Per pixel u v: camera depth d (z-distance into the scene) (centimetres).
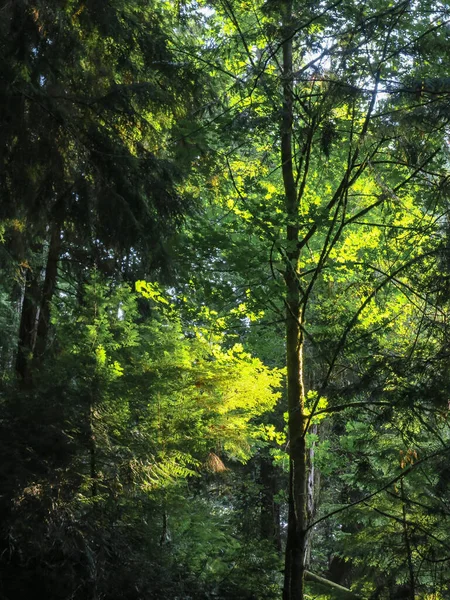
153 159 808
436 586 693
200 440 786
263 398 842
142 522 691
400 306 852
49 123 739
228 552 789
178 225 802
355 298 900
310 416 722
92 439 658
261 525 850
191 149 800
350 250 879
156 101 855
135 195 783
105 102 814
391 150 762
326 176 942
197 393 802
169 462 725
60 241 1043
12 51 703
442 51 671
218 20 916
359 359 695
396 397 614
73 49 774
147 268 822
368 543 747
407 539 675
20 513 577
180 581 670
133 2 879
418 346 655
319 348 714
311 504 1262
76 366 705
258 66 732
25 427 644
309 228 808
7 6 709
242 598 700
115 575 607
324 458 920
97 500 627
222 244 738
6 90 698
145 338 866
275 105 716
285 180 782
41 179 763
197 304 838
